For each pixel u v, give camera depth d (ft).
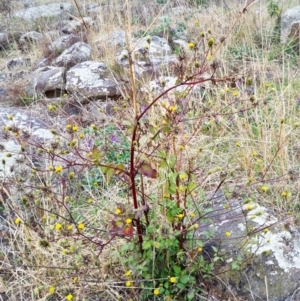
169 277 5.45
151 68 11.57
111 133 9.13
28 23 21.74
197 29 15.70
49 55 16.61
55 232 6.29
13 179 6.96
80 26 18.33
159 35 16.47
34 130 9.59
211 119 7.77
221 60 11.04
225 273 5.94
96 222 6.90
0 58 17.87
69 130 6.63
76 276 5.59
